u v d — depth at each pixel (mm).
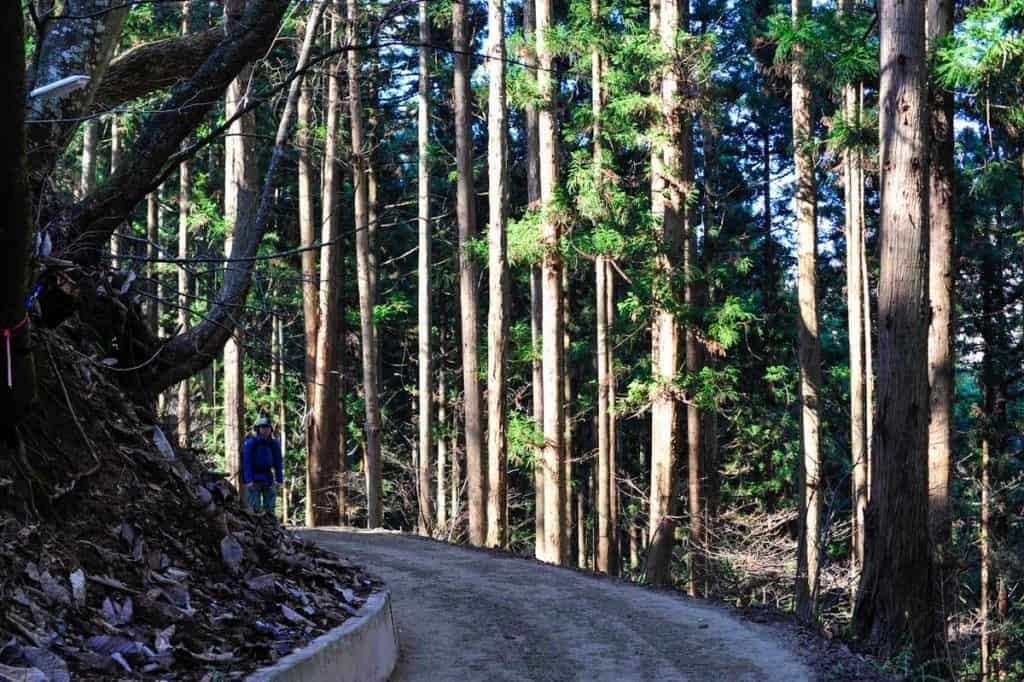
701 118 23969
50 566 4973
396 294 37344
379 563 13117
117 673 4406
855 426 22812
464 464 40875
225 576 6398
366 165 28141
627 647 8523
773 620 9891
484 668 7652
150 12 19266
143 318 8047
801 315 22359
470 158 23203
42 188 6426
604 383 26422
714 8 33156
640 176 26875
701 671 7773
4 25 3689
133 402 7609
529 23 24109
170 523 6398
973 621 19547
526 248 20875
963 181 23797
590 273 34781
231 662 5027
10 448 5395
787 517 24578
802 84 22453
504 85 21031
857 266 23047
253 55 6688
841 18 15500
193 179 27391
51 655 4160
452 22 25266
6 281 4609
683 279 20391
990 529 21984
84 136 21422
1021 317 30156
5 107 3912
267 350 7746
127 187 6965
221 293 8398
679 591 11477
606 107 21188
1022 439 30969
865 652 9945
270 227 33062
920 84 10906
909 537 10531
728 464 32625
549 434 21312
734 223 38031
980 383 30719
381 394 38031
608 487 26641
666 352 20328
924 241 10836
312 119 26484
